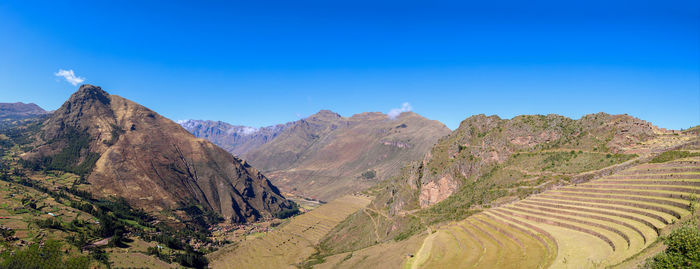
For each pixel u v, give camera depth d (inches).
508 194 5206.7
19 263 5748.0
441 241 4311.0
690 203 2598.4
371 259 5024.6
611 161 4613.7
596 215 3302.2
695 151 3740.2
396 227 6815.9
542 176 5167.3
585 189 4141.2
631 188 3580.2
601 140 5334.6
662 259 1814.7
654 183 3447.3
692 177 3122.5
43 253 6210.6
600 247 2647.6
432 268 3474.4
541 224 3641.7
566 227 3383.4
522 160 5994.1
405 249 4675.2
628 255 2246.6
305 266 6875.0
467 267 3213.6
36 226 7258.9
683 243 1803.6
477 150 6973.4
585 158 5083.7
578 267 2357.3
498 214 4507.9
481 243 3796.8
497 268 2923.2
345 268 5231.3
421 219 6254.9
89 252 6855.3
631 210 3102.9
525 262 2864.2
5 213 7603.4
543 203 4215.1
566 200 4040.4
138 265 6889.8
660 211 2824.8
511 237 3646.7
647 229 2608.3
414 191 7696.9
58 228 7583.7
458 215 5447.8
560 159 5408.5
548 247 2992.1
